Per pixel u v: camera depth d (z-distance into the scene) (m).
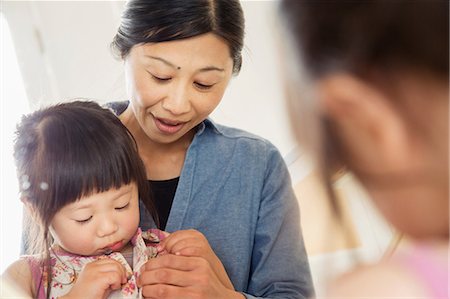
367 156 0.36
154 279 0.74
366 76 0.34
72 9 1.44
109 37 1.45
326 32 0.35
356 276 0.41
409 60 0.33
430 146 0.34
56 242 0.81
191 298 0.73
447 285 0.37
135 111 0.81
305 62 0.36
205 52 0.73
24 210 0.84
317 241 0.59
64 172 0.74
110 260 0.76
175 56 0.72
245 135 0.94
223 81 0.78
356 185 0.39
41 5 1.47
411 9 0.33
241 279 0.87
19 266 0.79
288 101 0.38
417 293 0.38
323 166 0.38
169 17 0.71
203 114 0.80
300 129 0.38
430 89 0.33
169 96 0.75
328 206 0.41
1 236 0.99
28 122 0.82
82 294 0.72
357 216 0.40
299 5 0.36
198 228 0.88
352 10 0.34
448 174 0.34
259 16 0.80
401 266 0.39
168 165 0.90
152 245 0.85
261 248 0.89
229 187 0.90
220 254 0.87
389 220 0.38
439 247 0.38
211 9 0.72
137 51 0.75
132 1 0.74
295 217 0.87
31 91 1.40
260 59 0.86
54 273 0.79
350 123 0.35
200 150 0.90
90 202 0.75
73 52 1.46
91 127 0.78
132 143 0.81
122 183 0.77
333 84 0.35
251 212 0.90
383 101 0.34
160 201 0.89
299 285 0.83
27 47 1.44
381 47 0.34
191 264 0.75
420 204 0.36
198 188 0.89
